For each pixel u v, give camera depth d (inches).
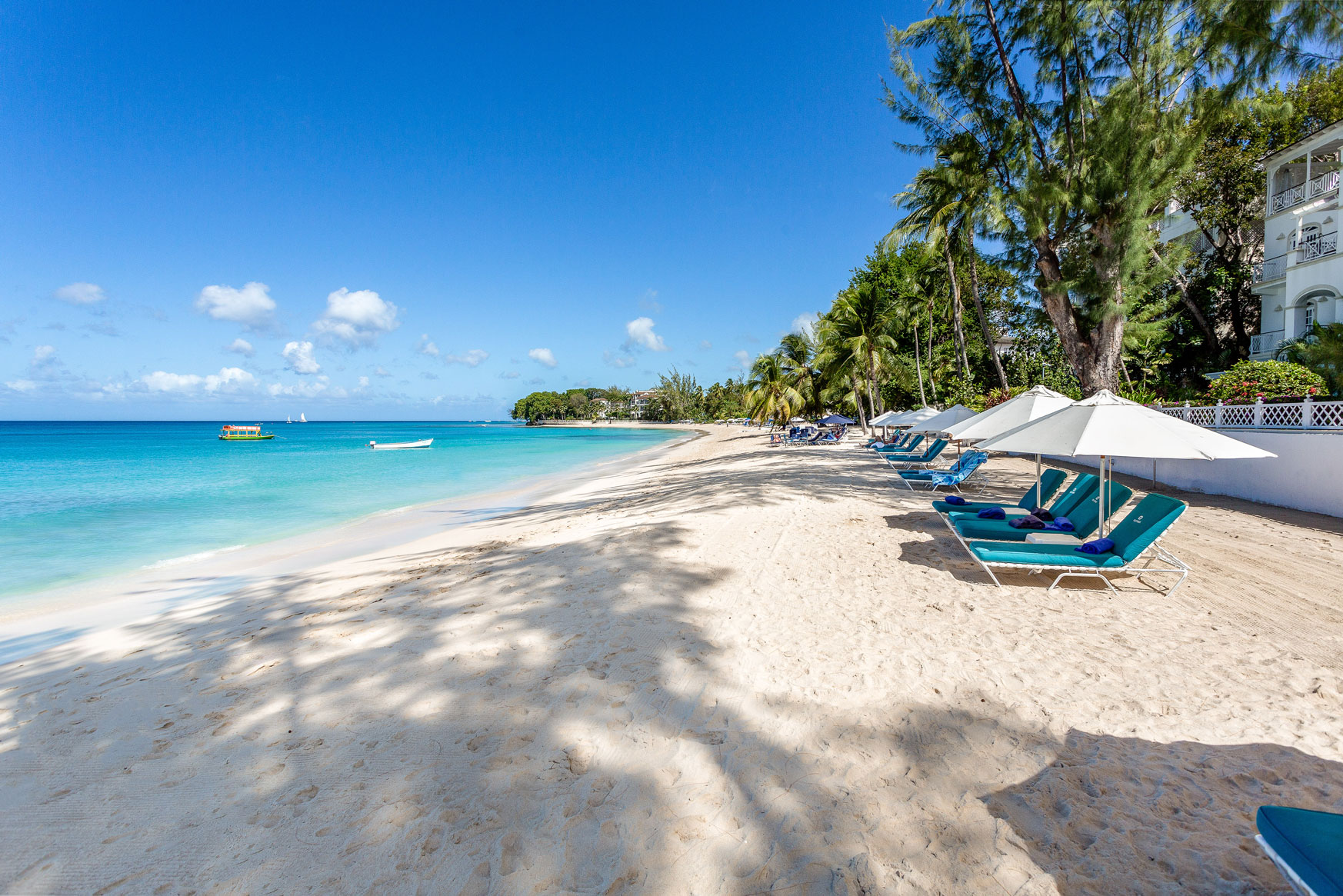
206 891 89.6
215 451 1706.4
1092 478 262.1
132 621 252.1
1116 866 85.7
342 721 138.1
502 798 107.7
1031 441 200.2
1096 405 202.2
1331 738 114.3
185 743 132.9
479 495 691.4
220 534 471.2
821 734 123.6
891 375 1228.5
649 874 89.0
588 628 187.2
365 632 196.1
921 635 171.0
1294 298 687.7
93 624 251.4
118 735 138.5
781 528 316.5
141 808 110.8
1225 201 836.6
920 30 581.0
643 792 107.7
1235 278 825.5
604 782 111.0
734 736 124.4
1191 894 80.4
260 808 108.4
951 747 117.0
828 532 304.5
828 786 107.2
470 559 299.4
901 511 358.3
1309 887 62.3
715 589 219.9
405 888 88.3
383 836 99.3
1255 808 96.3
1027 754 113.3
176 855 97.6
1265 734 116.6
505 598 221.6
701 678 150.9
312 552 388.5
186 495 706.2
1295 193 734.5
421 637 187.8
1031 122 543.5
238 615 237.8
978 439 263.0
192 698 155.7
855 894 83.2
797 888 85.0
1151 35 467.8
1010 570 229.8
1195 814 95.3
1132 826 93.5
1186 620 175.2
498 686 151.2
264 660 178.7
